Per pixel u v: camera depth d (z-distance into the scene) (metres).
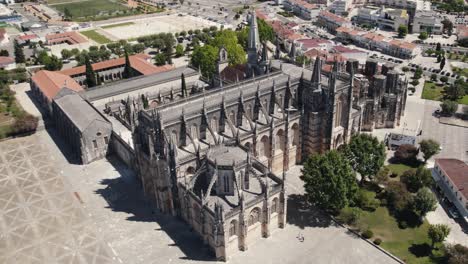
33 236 125.62
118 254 117.06
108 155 168.00
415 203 125.38
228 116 140.25
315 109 148.75
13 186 149.88
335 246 118.31
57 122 185.38
